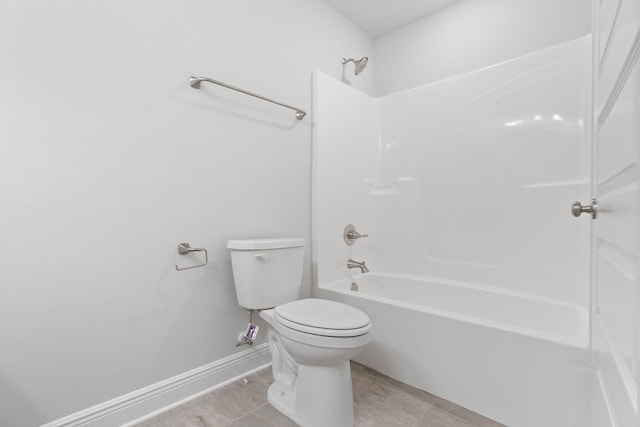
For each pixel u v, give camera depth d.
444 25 2.30
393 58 2.58
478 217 2.04
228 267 1.62
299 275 1.69
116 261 1.25
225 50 1.61
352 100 2.38
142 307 1.32
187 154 1.46
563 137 1.73
